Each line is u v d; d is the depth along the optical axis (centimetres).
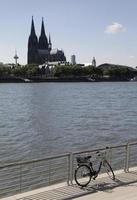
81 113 10294
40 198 1605
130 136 6078
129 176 1938
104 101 15388
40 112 10575
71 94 19950
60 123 8006
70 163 1789
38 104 13575
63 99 16388
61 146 5091
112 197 1627
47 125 7662
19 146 5056
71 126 7456
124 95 19725
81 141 5522
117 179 1878
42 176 2692
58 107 12300
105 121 8362
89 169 1811
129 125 7594
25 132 6588
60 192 1680
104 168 1986
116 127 7256
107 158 1919
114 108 12081
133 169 2077
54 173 2716
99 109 11681
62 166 2781
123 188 1748
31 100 15712
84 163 1800
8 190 2448
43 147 4988
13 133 6462
